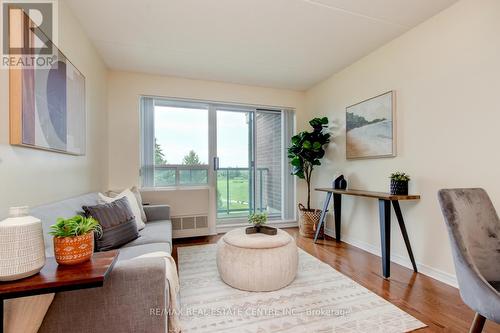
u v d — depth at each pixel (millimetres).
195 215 3531
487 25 1820
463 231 1232
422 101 2289
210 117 3875
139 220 2375
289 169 4305
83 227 950
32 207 1396
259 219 2328
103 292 995
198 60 3102
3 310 796
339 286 2018
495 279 1263
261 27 2383
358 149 3047
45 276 815
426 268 2244
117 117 3357
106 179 3197
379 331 1463
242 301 1781
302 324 1528
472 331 1188
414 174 2355
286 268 1962
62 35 1845
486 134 1821
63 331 964
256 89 4035
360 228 3045
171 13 2152
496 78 1769
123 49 2787
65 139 1789
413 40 2379
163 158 3660
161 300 1048
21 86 1242
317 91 3951
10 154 1207
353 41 2639
